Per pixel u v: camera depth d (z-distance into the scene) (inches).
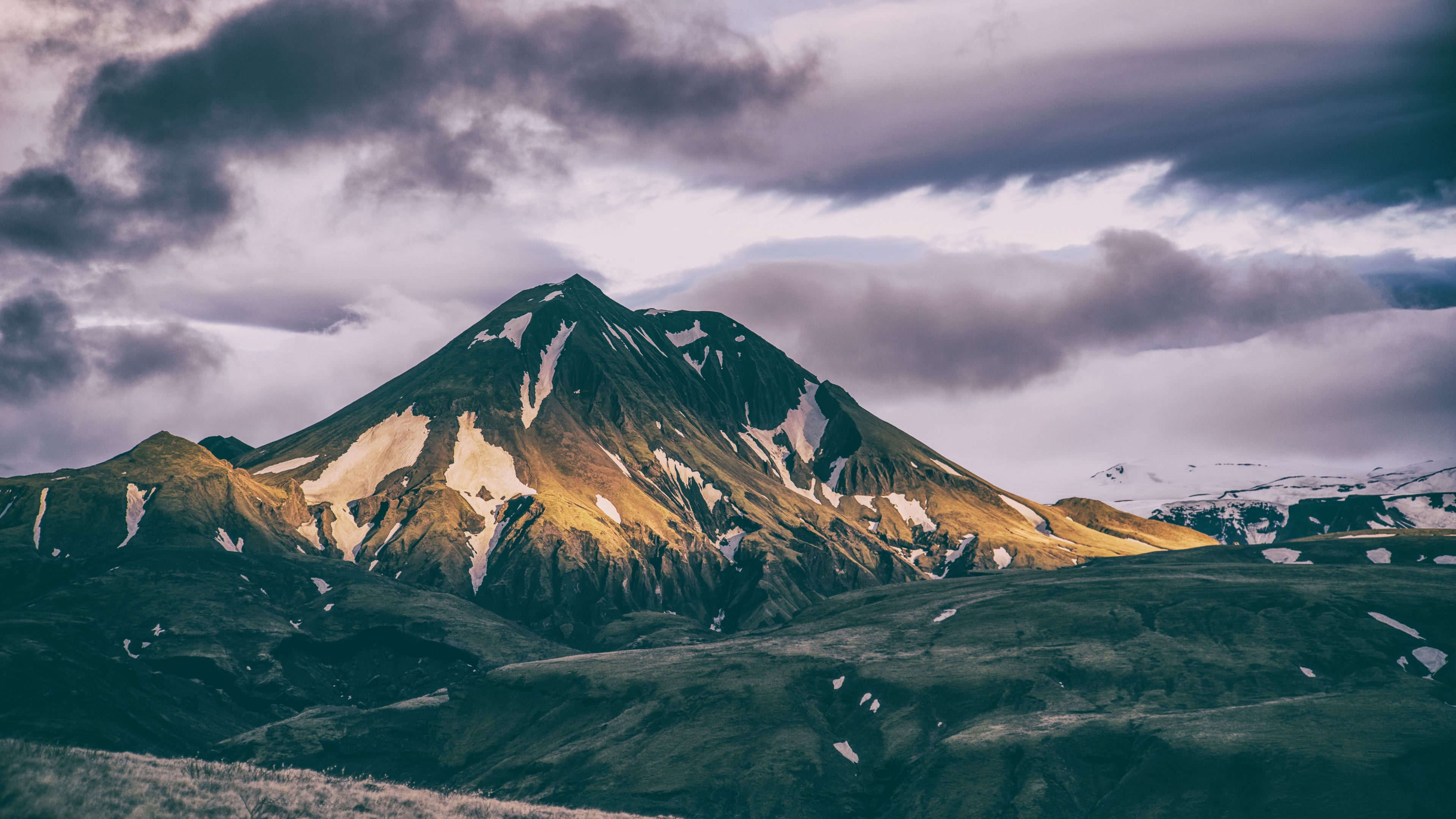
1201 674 5118.1
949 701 5236.2
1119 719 4579.2
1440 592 5866.1
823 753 4995.1
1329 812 3681.1
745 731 5251.0
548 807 2780.5
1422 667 5073.8
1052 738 4448.8
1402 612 5600.4
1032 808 4055.1
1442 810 3686.0
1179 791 3996.1
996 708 5068.9
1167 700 4904.0
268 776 2281.0
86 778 1817.2
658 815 4613.7
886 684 5516.7
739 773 4874.5
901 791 4554.6
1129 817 3969.0
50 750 1953.7
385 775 5807.1
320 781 2380.7
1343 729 4163.4
